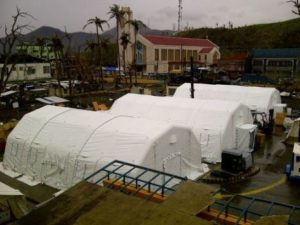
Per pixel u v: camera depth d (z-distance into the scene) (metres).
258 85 48.00
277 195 14.06
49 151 15.70
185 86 33.03
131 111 23.31
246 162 16.16
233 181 15.54
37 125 17.45
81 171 14.44
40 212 7.67
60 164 15.16
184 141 15.83
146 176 13.24
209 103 21.88
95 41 69.00
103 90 47.75
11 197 11.24
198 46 81.69
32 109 33.62
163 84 51.94
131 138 14.29
